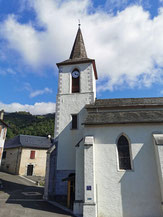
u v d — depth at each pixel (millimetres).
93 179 10484
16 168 33156
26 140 37344
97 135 11898
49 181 14367
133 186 10539
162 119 11680
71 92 18000
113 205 10297
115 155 11312
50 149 15211
